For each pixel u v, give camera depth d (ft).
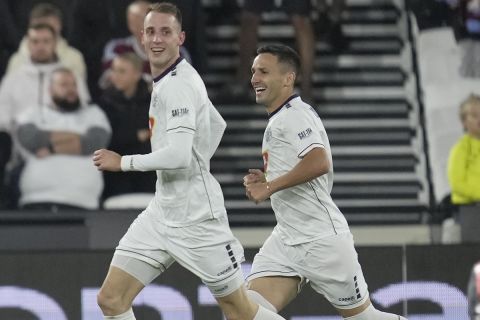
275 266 73.87
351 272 71.92
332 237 71.61
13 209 113.80
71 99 116.37
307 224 71.87
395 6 134.62
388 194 124.67
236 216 122.11
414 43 129.08
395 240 117.50
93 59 120.57
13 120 116.16
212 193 67.46
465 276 95.20
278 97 72.08
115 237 108.37
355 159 127.44
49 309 94.73
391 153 127.44
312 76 125.59
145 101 117.70
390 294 94.99
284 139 71.26
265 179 70.90
